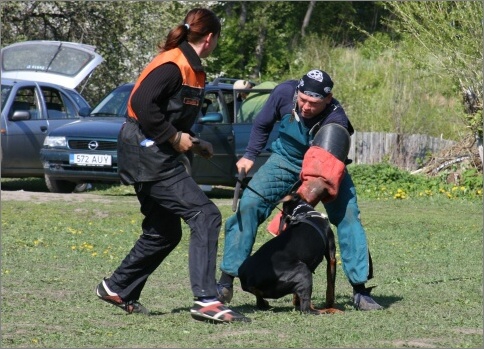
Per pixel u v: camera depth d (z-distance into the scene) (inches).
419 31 2235.5
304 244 744.3
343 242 788.6
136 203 1673.2
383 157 2711.6
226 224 786.8
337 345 627.5
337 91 3267.7
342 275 1027.3
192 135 723.4
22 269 993.5
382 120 3006.9
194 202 696.4
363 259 782.5
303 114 768.9
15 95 1875.0
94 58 2097.7
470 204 1867.6
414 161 2701.8
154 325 691.4
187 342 629.9
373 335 663.1
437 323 717.3
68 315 729.0
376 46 3614.7
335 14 4616.1
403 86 2915.8
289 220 764.6
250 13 4143.7
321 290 915.4
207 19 706.8
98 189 1996.8
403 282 952.3
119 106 1878.7
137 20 2709.2
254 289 754.8
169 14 2733.8
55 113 1936.5
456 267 1082.1
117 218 1493.6
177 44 701.3
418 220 1562.5
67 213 1519.4
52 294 838.5
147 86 683.4
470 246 1293.1
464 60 2135.8
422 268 1070.4
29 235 1275.8
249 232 779.4
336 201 789.2
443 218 1606.8
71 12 2669.8
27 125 1862.7
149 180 693.9
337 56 3828.7
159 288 893.8
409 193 2054.6
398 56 2431.1
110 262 1069.8
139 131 697.0
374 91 3304.6
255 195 780.6
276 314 745.6
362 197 1989.4
